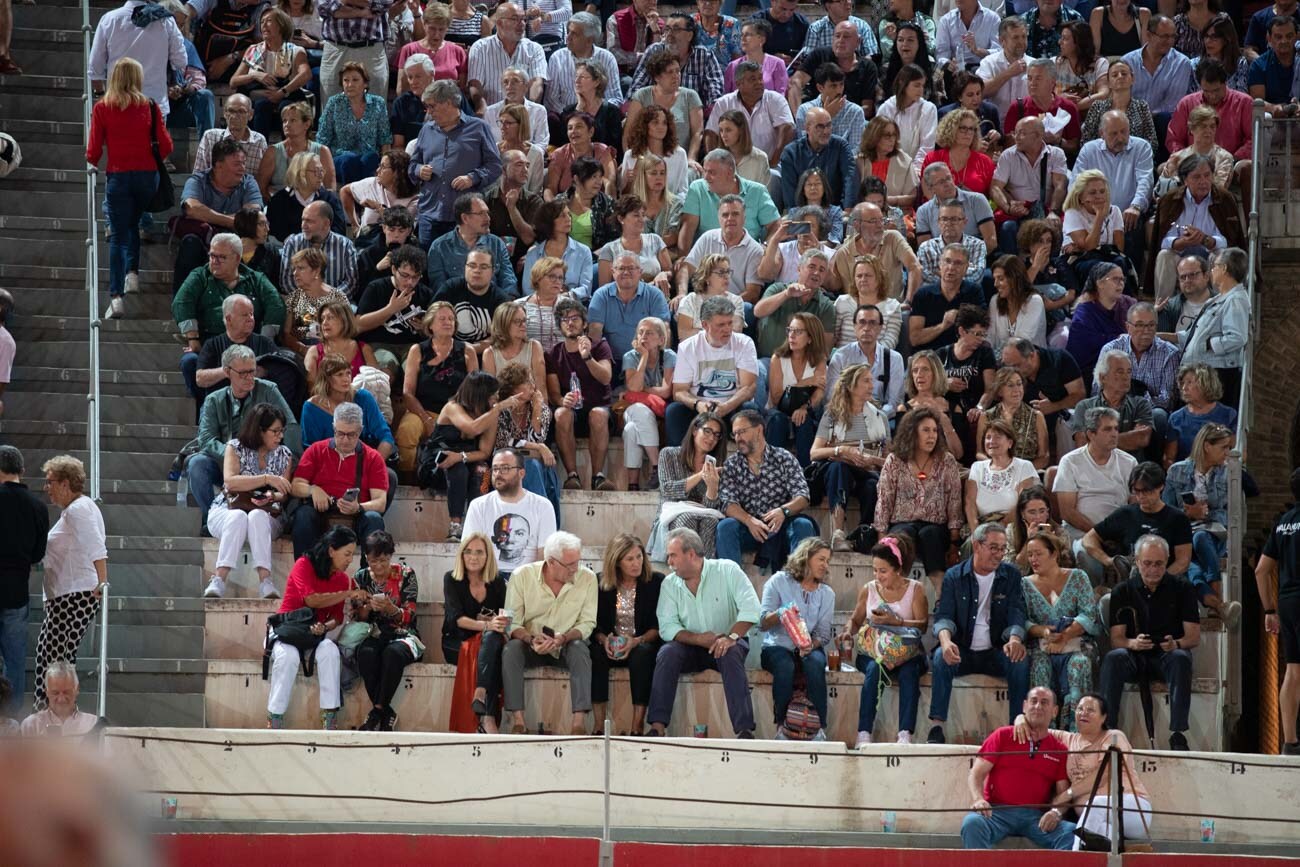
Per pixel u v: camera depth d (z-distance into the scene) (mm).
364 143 55750
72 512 37875
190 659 39719
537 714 39469
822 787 36656
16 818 2258
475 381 43656
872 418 44656
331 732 36156
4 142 49906
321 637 38656
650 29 62969
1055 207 56188
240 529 40875
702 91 60312
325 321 45375
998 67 61844
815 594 40000
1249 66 62000
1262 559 39250
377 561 39250
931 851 33469
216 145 49906
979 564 39719
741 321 48188
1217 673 41000
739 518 42469
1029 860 33438
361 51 57844
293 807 35844
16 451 37375
